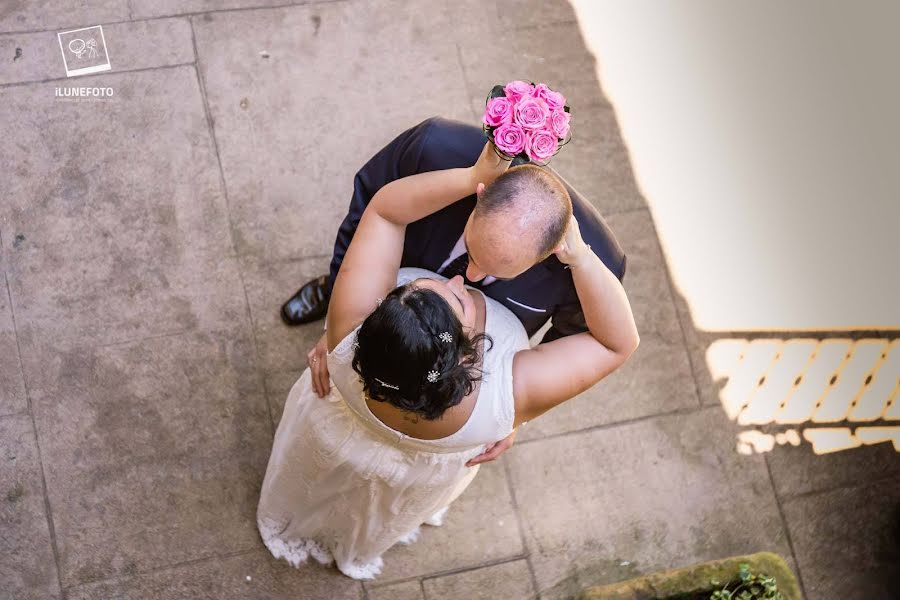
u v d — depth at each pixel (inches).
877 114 156.1
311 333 129.2
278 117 136.9
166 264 128.0
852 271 146.6
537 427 130.7
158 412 122.3
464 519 125.6
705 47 153.9
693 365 137.5
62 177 128.8
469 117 143.6
